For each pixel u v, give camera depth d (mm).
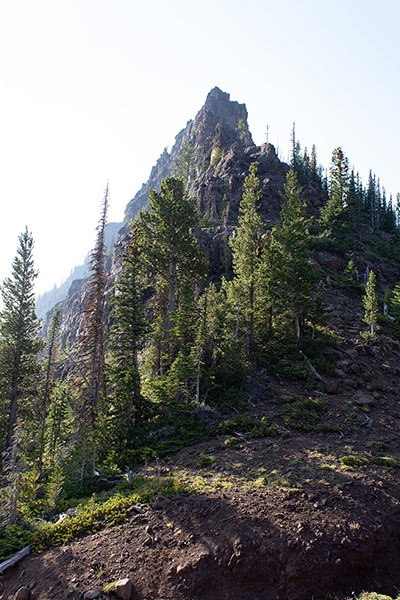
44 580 9836
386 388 25172
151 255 32375
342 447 17141
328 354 29047
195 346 24531
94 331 25750
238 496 12656
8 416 31062
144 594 9133
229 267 46406
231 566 9734
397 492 13117
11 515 12766
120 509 12867
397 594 9750
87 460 18047
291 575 9500
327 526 10867
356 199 73312
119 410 21281
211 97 155875
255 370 27453
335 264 49844
